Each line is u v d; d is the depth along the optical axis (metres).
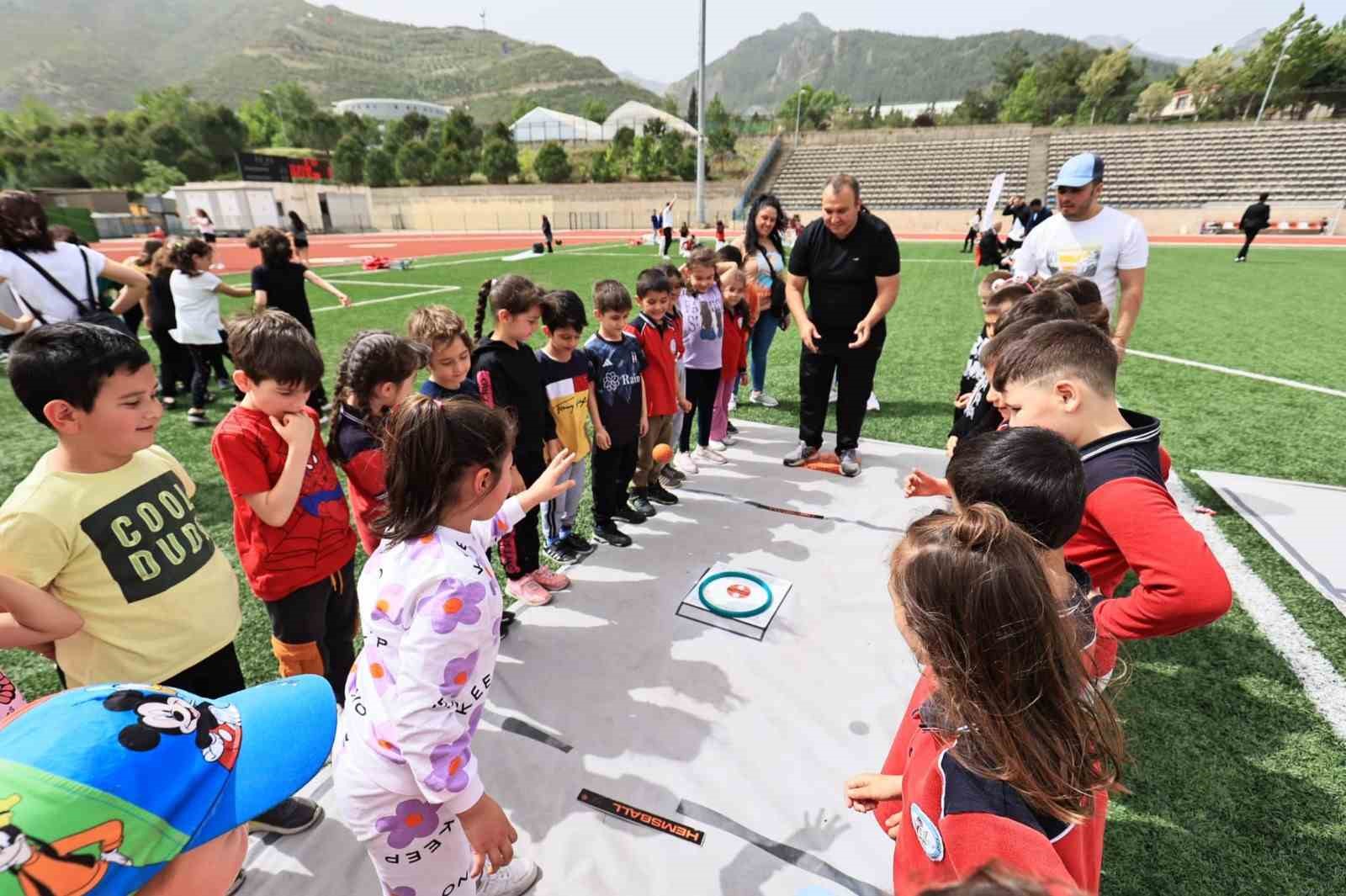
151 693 0.72
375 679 1.13
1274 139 27.94
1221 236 24.14
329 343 8.02
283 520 1.77
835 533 3.47
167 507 1.56
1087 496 1.34
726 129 43.25
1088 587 1.35
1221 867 1.71
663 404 3.61
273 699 0.89
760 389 5.76
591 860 1.71
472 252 22.48
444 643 1.05
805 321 4.08
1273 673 2.43
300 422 1.79
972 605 0.87
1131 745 2.11
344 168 45.06
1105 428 1.39
